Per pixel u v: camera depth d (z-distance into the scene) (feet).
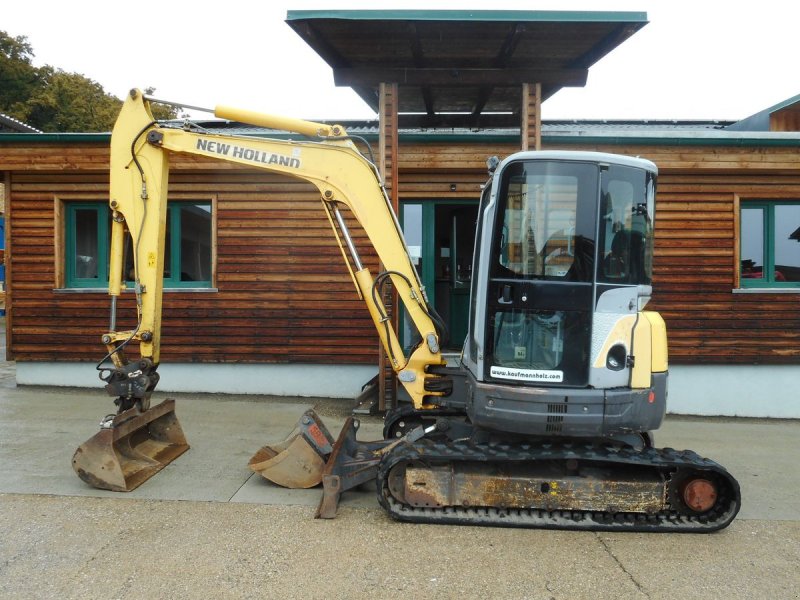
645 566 11.59
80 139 25.29
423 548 12.11
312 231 25.84
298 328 26.03
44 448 17.92
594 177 13.17
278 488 15.21
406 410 17.80
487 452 13.35
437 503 13.38
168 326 26.27
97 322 26.45
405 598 10.18
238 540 12.23
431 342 15.74
